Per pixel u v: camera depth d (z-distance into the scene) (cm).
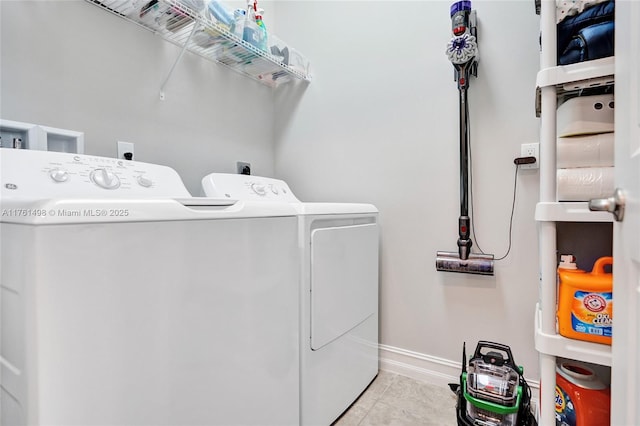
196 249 84
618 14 58
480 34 157
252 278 100
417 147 176
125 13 141
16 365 61
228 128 195
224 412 91
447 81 167
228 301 92
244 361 97
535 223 146
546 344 91
